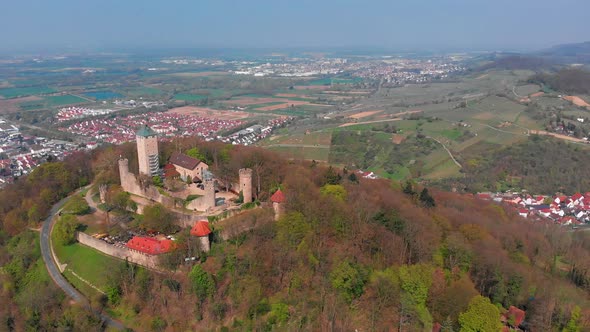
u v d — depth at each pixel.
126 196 173.75
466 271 136.88
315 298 121.19
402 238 141.25
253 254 130.88
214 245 137.00
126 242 146.38
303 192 161.25
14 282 145.38
